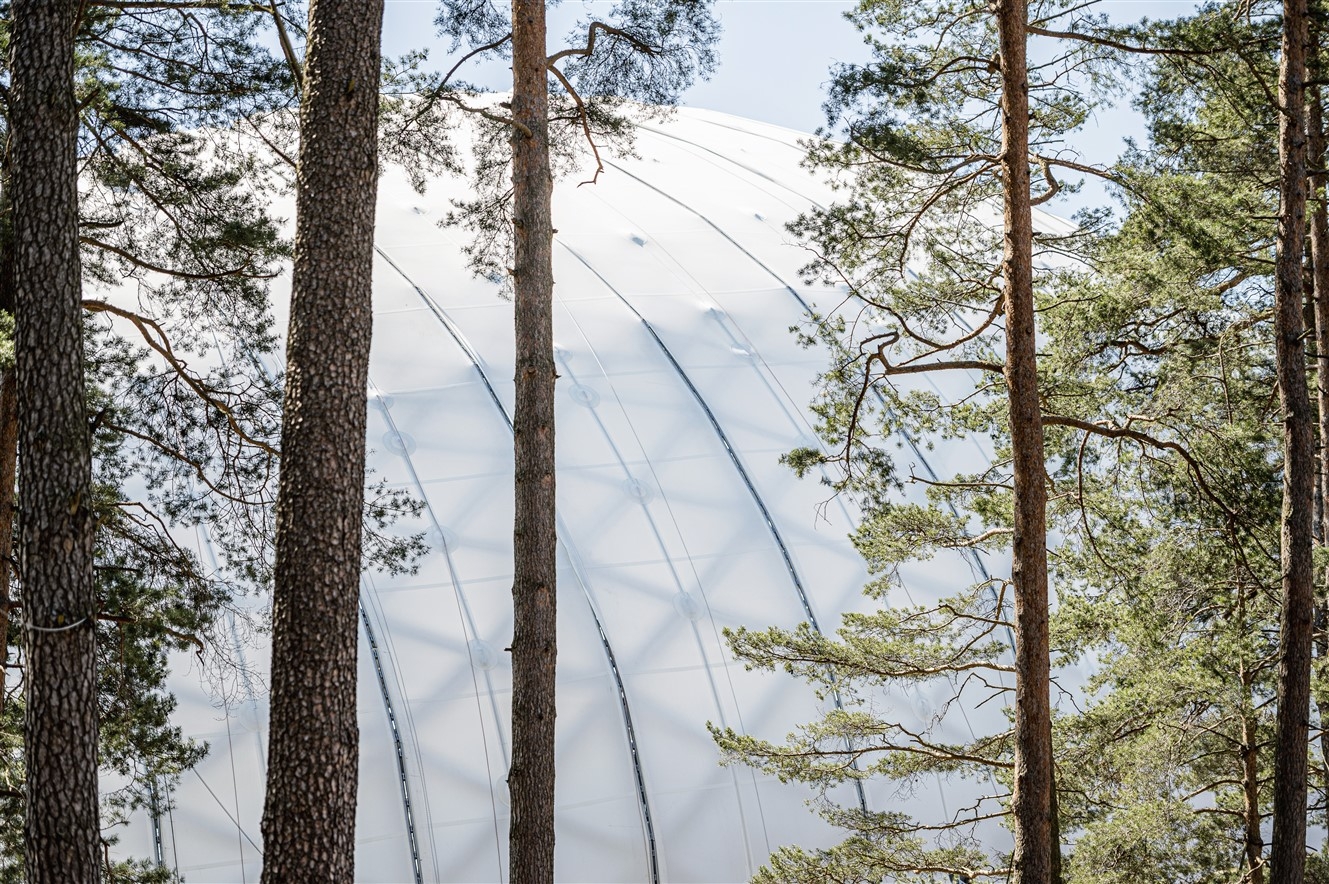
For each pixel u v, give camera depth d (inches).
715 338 1013.8
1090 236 572.4
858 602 876.6
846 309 1059.3
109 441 542.3
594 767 776.3
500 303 995.9
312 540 303.3
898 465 964.0
